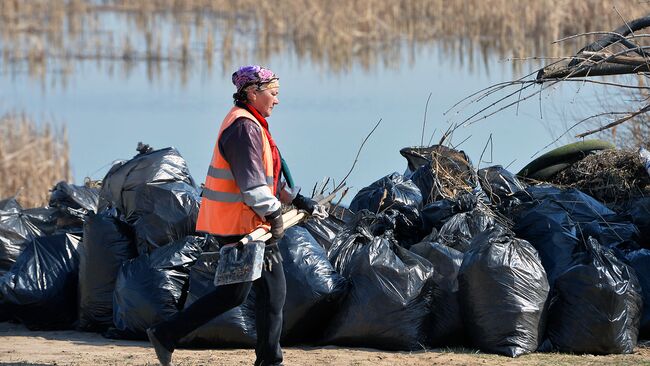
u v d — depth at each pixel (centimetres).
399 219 1252
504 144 2348
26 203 2162
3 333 1243
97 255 1220
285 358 1049
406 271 1097
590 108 1836
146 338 1167
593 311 1067
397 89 3400
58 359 1055
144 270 1160
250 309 1107
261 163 898
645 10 2573
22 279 1256
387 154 2455
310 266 1103
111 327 1199
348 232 1210
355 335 1095
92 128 2877
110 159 2527
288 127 2802
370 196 1319
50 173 2270
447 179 1352
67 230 1383
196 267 1128
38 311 1250
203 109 3225
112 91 3519
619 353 1074
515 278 1070
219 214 917
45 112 3088
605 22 3550
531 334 1070
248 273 882
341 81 3597
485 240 1099
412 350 1088
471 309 1084
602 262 1092
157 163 1257
